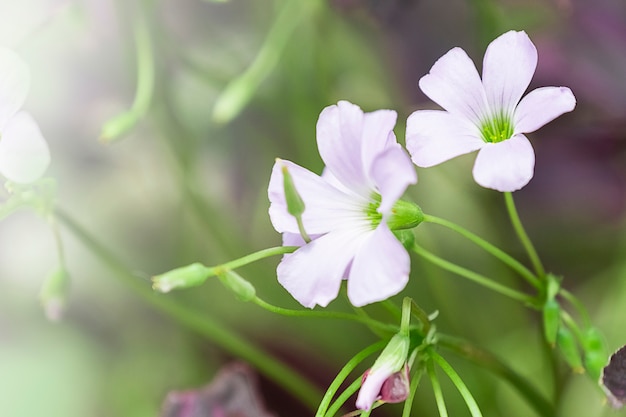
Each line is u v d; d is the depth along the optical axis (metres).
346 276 0.27
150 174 0.40
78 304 0.37
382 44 0.39
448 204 0.39
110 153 0.40
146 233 0.39
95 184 0.40
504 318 0.38
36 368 0.36
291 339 0.37
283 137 0.39
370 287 0.26
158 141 0.38
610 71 0.39
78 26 0.35
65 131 0.39
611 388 0.28
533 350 0.37
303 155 0.37
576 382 0.35
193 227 0.38
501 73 0.27
